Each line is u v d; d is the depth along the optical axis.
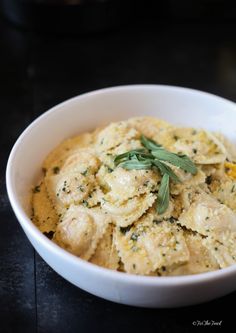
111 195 0.33
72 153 0.38
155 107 0.43
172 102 0.43
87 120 0.42
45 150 0.39
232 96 0.53
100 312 0.31
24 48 0.58
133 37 0.61
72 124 0.41
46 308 0.31
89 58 0.57
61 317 0.31
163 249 0.30
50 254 0.28
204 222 0.32
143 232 0.31
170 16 0.64
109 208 0.32
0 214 0.38
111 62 0.57
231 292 0.32
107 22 0.59
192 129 0.41
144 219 0.32
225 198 0.36
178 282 0.26
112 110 0.43
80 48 0.59
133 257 0.30
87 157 0.37
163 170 0.33
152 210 0.32
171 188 0.33
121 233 0.31
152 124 0.41
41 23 0.58
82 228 0.31
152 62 0.58
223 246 0.31
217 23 0.65
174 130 0.41
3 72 0.54
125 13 0.59
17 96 0.51
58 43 0.59
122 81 0.54
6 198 0.40
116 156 0.35
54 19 0.57
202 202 0.33
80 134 0.42
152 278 0.26
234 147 0.40
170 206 0.32
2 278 0.33
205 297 0.29
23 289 0.32
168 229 0.31
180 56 0.59
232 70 0.57
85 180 0.34
